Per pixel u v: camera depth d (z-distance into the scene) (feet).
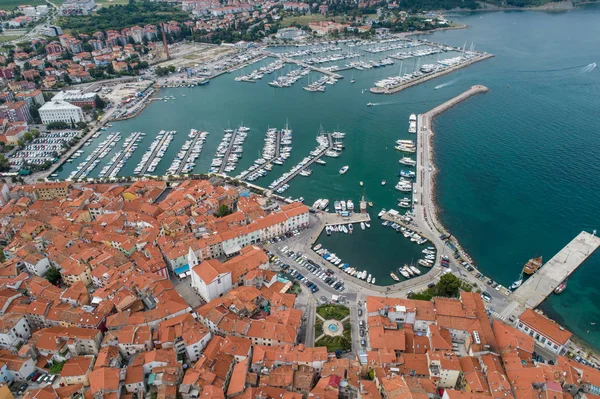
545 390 497.87
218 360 536.01
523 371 519.60
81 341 564.30
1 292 643.45
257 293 648.38
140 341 560.20
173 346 560.61
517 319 630.33
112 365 531.91
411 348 561.43
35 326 621.72
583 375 523.70
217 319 597.11
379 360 533.96
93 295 652.48
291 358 540.93
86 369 522.88
